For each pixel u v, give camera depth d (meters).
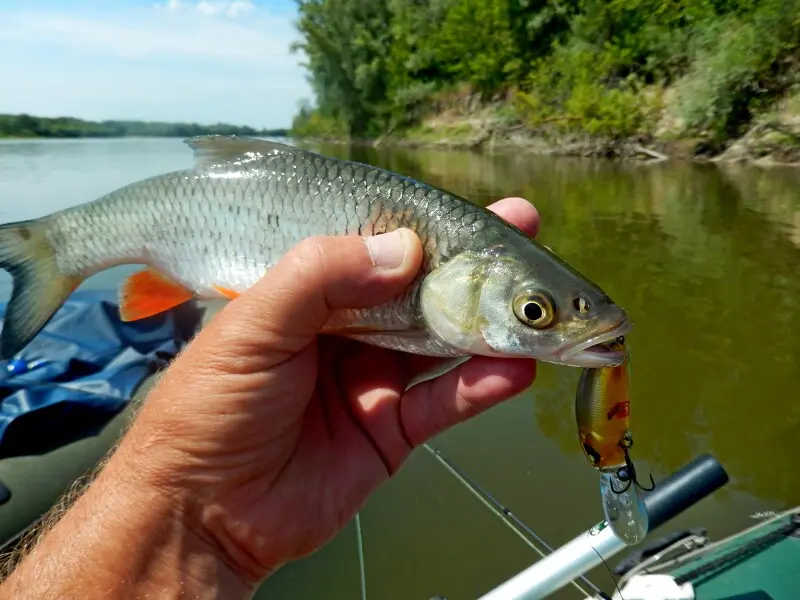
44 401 0.40
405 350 0.24
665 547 0.32
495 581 0.33
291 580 0.34
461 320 0.22
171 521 0.18
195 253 0.27
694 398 0.52
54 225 0.30
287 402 0.20
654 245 0.95
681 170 1.80
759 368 0.56
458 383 0.23
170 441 0.18
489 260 0.22
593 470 0.42
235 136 0.27
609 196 1.39
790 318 0.66
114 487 0.18
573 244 0.96
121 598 0.17
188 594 0.18
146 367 0.46
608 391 0.20
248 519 0.19
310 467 0.22
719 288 0.76
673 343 0.62
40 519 0.31
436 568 0.34
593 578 0.33
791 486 0.41
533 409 0.50
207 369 0.19
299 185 0.25
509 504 0.39
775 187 1.42
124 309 0.29
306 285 0.19
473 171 2.00
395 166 2.30
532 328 0.21
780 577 0.27
